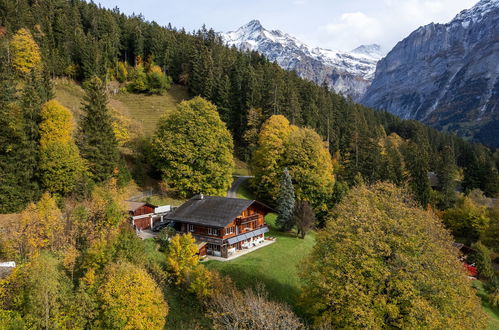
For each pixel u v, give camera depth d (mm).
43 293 25375
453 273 31906
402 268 31188
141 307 27953
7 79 69750
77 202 50594
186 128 70438
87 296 27188
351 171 88438
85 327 26922
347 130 113438
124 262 30438
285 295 41594
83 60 109625
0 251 34219
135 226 53594
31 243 33594
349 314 30672
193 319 33094
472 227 81875
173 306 34281
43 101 68812
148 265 36375
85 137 61250
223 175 71000
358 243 32375
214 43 148750
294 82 128500
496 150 198125
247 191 80125
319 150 74875
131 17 162125
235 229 51281
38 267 27125
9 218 44531
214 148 69938
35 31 104062
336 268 33625
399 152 117500
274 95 101188
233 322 28297
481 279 62562
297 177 71312
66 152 53188
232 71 120625
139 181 71688
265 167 75625
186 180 67062
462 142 176750
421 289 30953
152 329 27875
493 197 104875
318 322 32438
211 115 73062
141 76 120875
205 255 49250
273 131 79688
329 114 118188
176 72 134500
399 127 170500
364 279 31750
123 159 70125
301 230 59562
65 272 31969
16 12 103250
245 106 106062
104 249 33188
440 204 94000
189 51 133375
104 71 116000
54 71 103188
